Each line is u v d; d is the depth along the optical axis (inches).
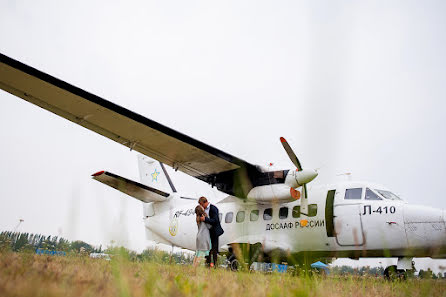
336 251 329.1
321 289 102.5
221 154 372.2
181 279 113.3
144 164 597.0
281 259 354.0
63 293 60.2
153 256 122.0
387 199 321.7
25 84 311.0
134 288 72.9
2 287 57.2
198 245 275.0
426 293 94.6
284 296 86.4
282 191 351.3
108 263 156.1
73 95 318.0
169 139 366.3
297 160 343.3
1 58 279.7
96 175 402.6
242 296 83.2
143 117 337.4
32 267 103.3
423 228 292.5
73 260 161.2
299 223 347.6
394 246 301.4
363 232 314.3
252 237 372.5
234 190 401.4
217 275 151.9
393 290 139.4
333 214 331.6
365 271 146.3
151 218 515.8
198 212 278.8
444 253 293.0
